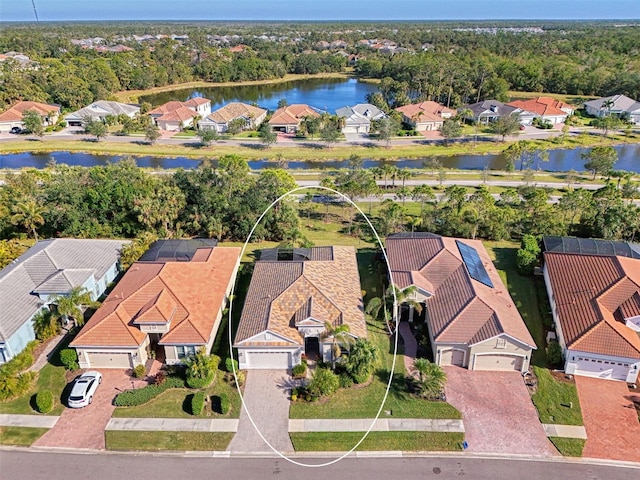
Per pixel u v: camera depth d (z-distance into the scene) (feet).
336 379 115.34
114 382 119.75
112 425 107.86
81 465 99.45
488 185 266.16
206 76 613.11
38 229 191.62
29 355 123.95
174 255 157.79
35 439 104.78
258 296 136.87
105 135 360.28
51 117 393.91
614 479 96.48
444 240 162.50
